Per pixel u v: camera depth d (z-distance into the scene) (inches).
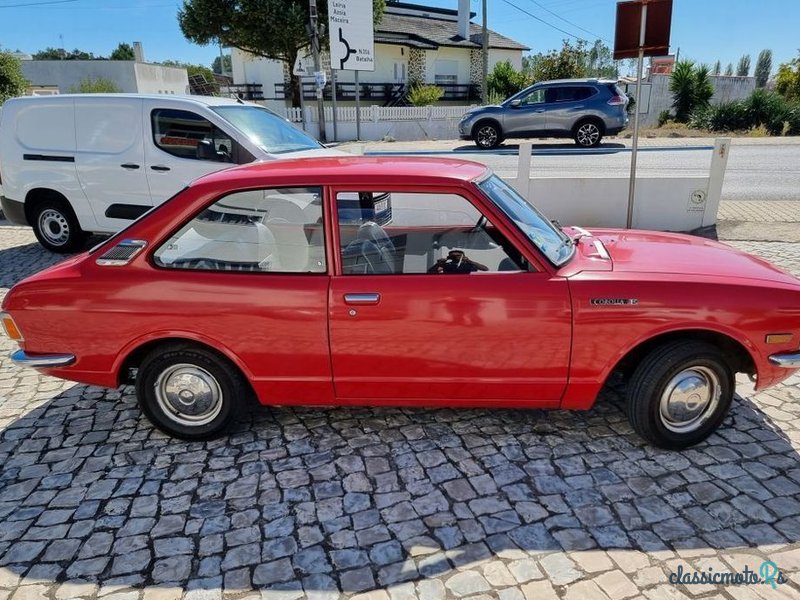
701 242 155.8
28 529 116.0
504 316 123.0
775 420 146.8
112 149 296.5
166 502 123.0
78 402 166.4
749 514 114.7
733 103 952.9
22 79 897.5
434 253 133.0
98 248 135.3
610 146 711.7
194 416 141.4
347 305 124.7
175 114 287.7
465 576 101.6
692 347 124.6
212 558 107.6
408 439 142.7
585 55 1408.7
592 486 123.9
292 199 128.5
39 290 133.4
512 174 485.7
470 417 151.4
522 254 125.3
